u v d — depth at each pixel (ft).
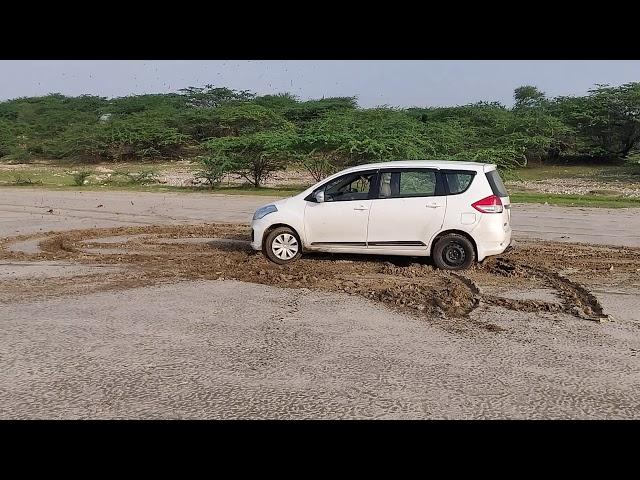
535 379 18.62
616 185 127.13
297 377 18.69
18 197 83.30
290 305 26.94
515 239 46.75
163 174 146.82
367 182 35.22
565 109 190.08
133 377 18.66
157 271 33.86
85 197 83.87
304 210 35.40
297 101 234.38
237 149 103.24
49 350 20.97
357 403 16.94
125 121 197.26
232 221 57.11
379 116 116.26
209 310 26.12
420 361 20.04
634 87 183.62
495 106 210.18
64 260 37.24
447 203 33.99
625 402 17.10
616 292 29.91
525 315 25.41
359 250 34.94
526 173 161.68
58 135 200.95
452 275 32.96
